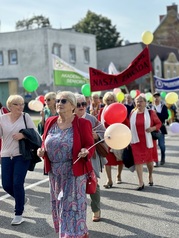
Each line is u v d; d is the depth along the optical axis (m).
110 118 5.73
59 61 17.27
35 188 7.93
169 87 19.53
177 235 5.21
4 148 5.82
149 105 10.19
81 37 44.50
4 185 5.84
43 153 4.62
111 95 7.41
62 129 4.55
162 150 10.02
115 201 6.82
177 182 8.06
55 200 4.66
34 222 5.87
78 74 17.78
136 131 7.46
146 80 41.97
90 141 4.50
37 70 40.00
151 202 6.71
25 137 5.73
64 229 4.37
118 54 51.31
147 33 10.47
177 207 6.40
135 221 5.79
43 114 8.08
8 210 6.51
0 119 5.84
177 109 17.38
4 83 41.50
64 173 4.49
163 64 52.41
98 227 5.56
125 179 8.47
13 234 5.41
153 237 5.16
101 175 8.95
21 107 5.82
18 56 40.62
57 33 40.91
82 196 4.46
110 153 7.66
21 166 5.74
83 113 5.87
